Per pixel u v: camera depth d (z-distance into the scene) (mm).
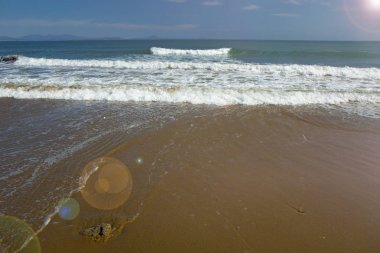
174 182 4934
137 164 5484
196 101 9391
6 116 8062
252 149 6211
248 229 3857
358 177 5180
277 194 4648
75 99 9680
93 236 3656
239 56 23391
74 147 6121
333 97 9828
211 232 3793
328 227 3914
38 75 12805
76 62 16391
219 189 4762
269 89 10406
